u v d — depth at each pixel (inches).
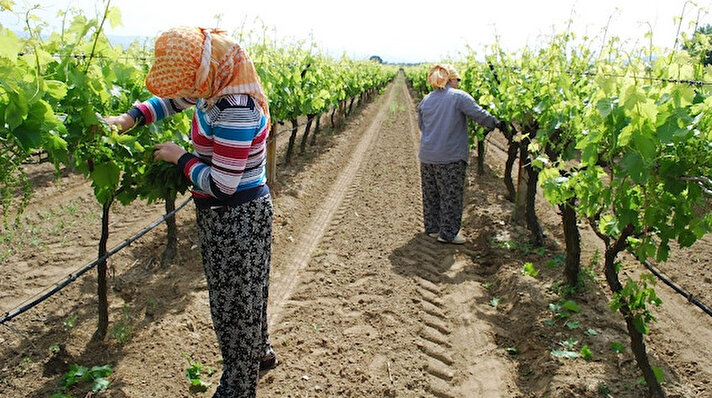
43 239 246.8
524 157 266.5
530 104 243.6
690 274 224.8
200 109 109.0
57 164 118.4
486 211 300.0
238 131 103.0
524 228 271.3
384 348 169.3
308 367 155.7
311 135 592.1
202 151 110.7
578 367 153.9
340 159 467.8
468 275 229.0
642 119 112.0
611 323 177.0
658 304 128.9
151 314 179.0
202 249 119.3
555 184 156.4
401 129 677.3
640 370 151.7
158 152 113.8
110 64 143.3
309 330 175.6
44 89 96.6
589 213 142.5
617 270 143.6
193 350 161.0
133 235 254.2
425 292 210.5
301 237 269.7
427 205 266.1
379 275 221.3
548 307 190.9
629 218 124.6
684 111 109.2
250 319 121.9
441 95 245.3
